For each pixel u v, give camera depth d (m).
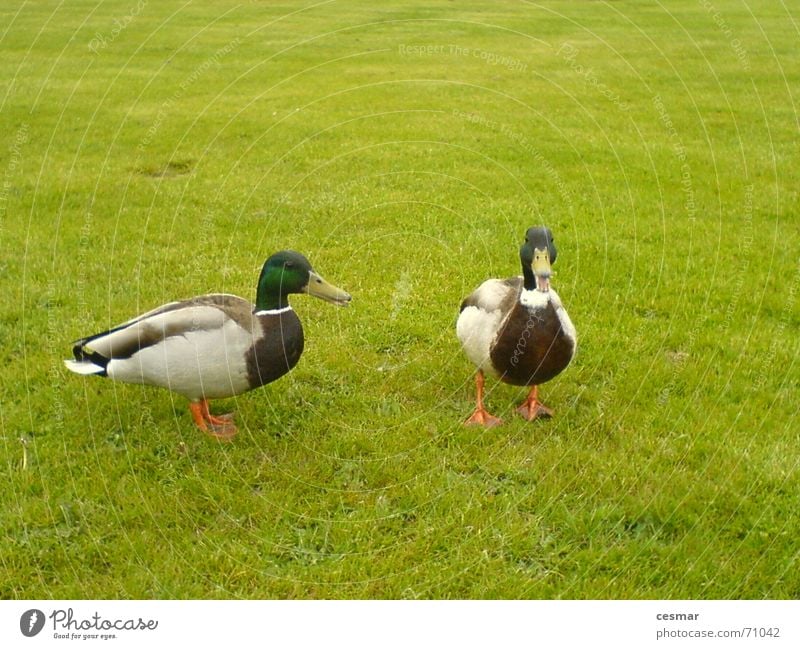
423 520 4.10
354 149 10.42
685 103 13.05
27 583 3.72
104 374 4.40
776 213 8.35
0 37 16.97
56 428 4.70
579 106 12.73
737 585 3.73
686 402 5.07
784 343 5.77
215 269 6.95
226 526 4.06
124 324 4.37
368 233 7.78
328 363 5.53
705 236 7.72
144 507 4.11
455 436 4.75
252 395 5.12
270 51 16.36
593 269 7.00
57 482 4.26
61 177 9.06
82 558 3.82
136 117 11.68
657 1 23.53
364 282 6.78
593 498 4.24
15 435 4.64
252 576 3.79
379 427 4.86
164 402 4.95
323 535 4.02
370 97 13.04
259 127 11.34
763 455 4.53
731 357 5.60
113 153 10.07
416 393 5.25
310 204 8.49
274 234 7.73
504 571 3.82
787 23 20.00
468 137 11.05
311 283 4.49
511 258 7.28
